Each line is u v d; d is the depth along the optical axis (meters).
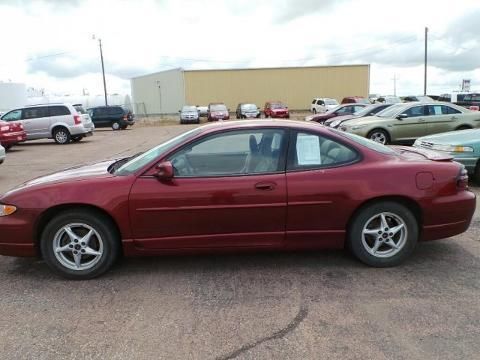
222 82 51.38
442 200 4.06
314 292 3.69
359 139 4.30
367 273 4.05
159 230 3.95
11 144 17.02
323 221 4.02
